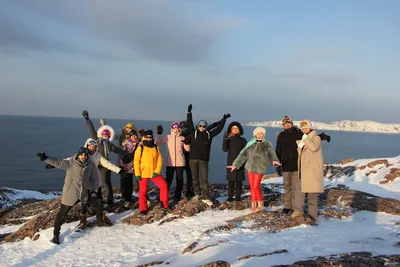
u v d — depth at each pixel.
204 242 5.60
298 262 4.23
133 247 5.96
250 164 7.53
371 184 15.45
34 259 5.78
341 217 7.03
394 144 157.75
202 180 8.12
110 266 5.17
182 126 8.87
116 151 7.97
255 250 4.98
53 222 7.36
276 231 6.06
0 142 88.50
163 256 5.34
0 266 5.59
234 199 8.74
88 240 6.50
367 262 4.18
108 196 8.44
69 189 6.58
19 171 46.19
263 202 8.33
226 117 8.40
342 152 91.56
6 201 14.98
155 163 7.85
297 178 6.82
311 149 6.36
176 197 8.75
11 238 7.17
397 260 4.23
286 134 7.14
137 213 7.80
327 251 4.91
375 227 6.31
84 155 6.68
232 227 6.31
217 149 80.31
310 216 6.75
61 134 129.50
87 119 8.30
